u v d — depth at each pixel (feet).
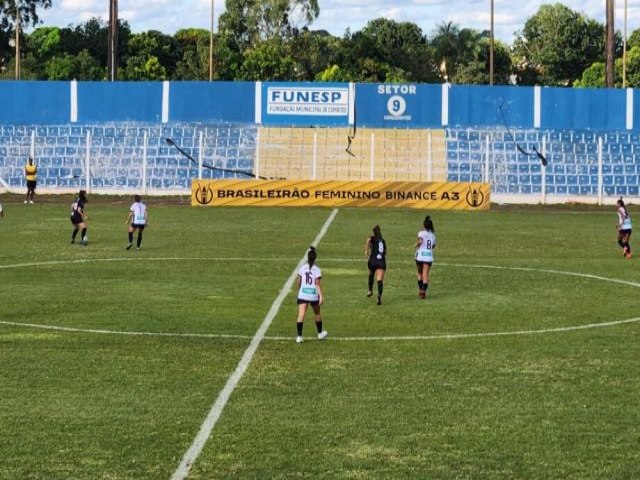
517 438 56.08
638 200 242.78
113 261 131.34
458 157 261.03
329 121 268.62
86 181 246.27
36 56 471.21
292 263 130.41
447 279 119.03
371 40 474.49
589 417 60.18
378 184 216.74
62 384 67.15
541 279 119.65
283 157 260.42
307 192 216.95
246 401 63.31
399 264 131.75
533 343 82.28
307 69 481.87
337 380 69.00
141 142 264.52
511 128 266.77
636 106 266.16
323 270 124.57
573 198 241.14
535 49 547.08
